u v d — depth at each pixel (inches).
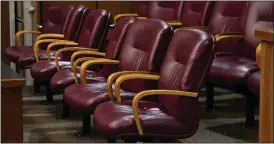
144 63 124.4
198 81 101.7
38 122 157.2
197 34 104.2
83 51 155.9
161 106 112.7
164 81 110.0
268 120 62.7
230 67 142.9
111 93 119.8
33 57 186.7
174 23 199.3
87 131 142.9
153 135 98.4
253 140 135.8
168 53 112.9
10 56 198.7
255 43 157.4
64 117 162.7
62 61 171.3
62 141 136.6
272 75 61.2
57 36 198.7
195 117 102.5
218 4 177.5
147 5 232.5
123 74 120.0
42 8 243.8
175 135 100.3
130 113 102.3
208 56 101.6
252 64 142.1
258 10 160.2
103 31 166.2
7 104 85.3
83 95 123.3
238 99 188.1
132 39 131.7
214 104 179.2
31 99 191.8
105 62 138.7
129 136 97.9
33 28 223.9
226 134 141.6
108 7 258.2
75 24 189.5
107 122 98.8
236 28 169.2
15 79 85.0
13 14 231.0
